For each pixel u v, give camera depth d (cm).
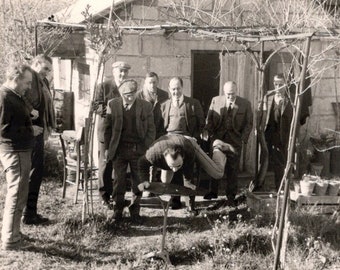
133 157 717
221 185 949
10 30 1012
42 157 701
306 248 627
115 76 793
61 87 1426
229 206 811
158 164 611
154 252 607
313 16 708
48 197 847
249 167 1029
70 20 1098
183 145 602
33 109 657
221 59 1000
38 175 699
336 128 1069
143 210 801
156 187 578
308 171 1001
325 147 1006
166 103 824
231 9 892
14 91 585
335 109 1063
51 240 649
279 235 545
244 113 807
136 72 945
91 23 675
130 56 938
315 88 1045
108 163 799
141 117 717
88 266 586
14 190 600
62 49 1038
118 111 711
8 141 591
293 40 639
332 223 705
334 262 614
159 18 938
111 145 716
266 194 793
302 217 710
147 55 948
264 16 894
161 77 964
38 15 1183
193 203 781
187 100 819
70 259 606
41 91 679
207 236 678
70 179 889
